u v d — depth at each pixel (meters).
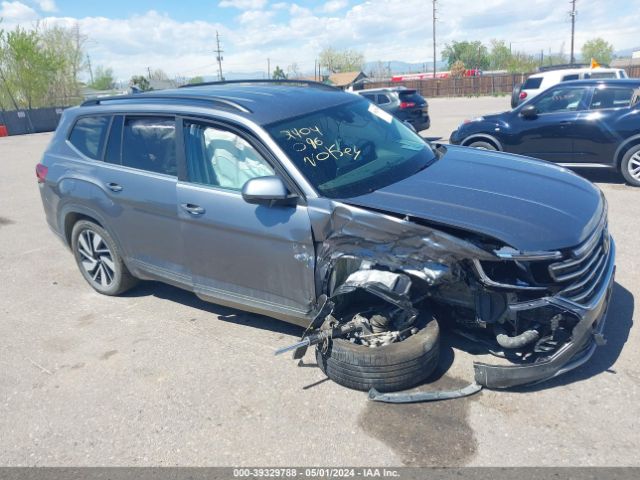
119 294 5.28
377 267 3.37
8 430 3.41
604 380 3.36
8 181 12.64
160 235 4.40
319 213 3.48
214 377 3.78
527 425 3.04
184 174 4.16
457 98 45.34
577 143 8.60
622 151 8.29
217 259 4.05
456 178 3.84
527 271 3.10
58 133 5.32
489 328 3.47
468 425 3.08
